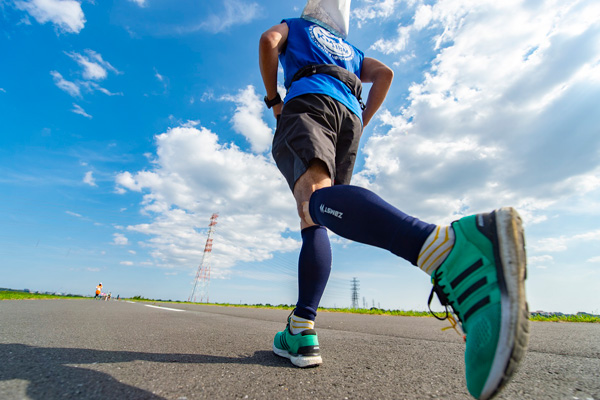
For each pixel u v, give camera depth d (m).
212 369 1.20
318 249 1.37
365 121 1.82
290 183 1.33
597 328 3.01
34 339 1.73
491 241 0.70
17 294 13.45
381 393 0.95
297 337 1.32
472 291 0.69
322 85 1.37
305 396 0.91
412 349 1.75
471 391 0.69
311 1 1.70
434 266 0.78
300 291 1.38
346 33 1.75
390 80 1.76
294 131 1.27
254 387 0.98
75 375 1.03
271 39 1.49
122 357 1.35
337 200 0.96
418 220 0.84
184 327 2.63
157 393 0.89
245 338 2.05
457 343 2.00
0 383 0.92
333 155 1.27
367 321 3.88
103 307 5.78
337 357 1.51
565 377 1.14
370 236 0.89
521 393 0.96
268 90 1.66
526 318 0.62
